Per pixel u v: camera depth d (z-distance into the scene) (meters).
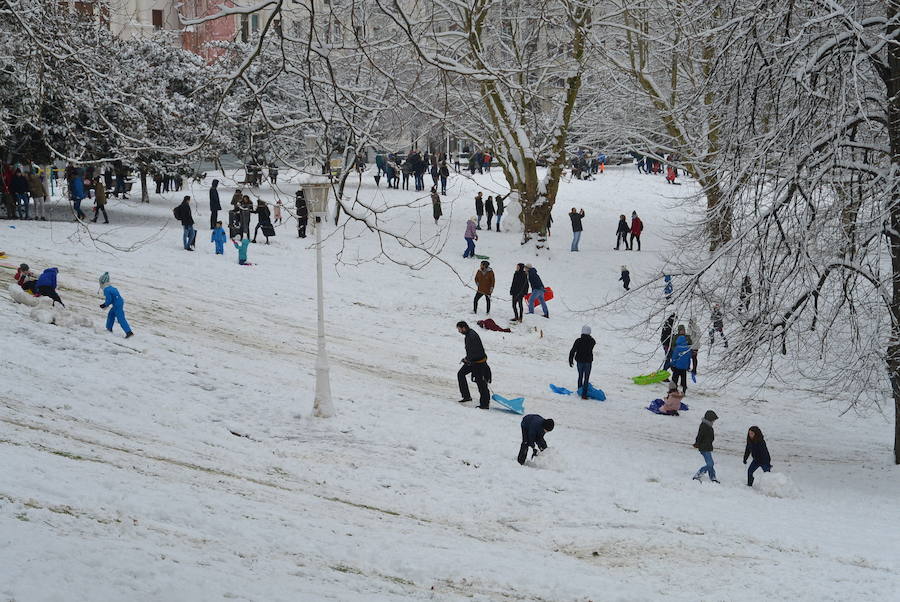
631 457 20.00
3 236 32.78
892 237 20.48
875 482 19.91
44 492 11.48
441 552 12.66
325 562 11.40
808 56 20.30
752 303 20.78
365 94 12.09
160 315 25.84
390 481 16.44
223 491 13.73
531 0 35.91
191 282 31.72
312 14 9.58
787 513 16.86
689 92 34.19
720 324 22.42
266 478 15.35
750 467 18.89
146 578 9.24
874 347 20.61
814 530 15.70
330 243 41.81
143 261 33.31
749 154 21.00
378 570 11.52
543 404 24.31
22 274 23.69
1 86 17.52
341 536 12.66
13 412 15.43
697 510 16.41
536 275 34.66
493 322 32.31
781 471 20.44
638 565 13.30
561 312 35.84
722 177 21.33
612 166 75.81
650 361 31.11
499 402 23.08
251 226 43.25
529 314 35.09
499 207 47.91
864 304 21.25
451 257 42.38
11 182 36.62
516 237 46.97
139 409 17.78
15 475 11.80
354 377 23.55
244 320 27.88
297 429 18.73
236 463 15.91
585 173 66.25
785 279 20.69
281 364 23.38
